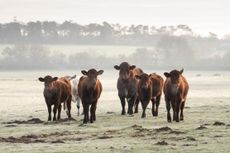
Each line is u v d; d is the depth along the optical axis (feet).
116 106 167.94
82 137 91.56
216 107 150.71
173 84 114.42
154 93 130.31
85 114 116.16
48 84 122.11
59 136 93.25
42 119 128.77
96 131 99.04
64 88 125.70
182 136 89.51
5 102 188.44
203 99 197.36
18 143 85.30
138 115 133.49
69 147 80.59
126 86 136.46
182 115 118.62
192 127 102.27
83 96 116.57
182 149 77.77
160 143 82.07
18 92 255.70
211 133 92.17
